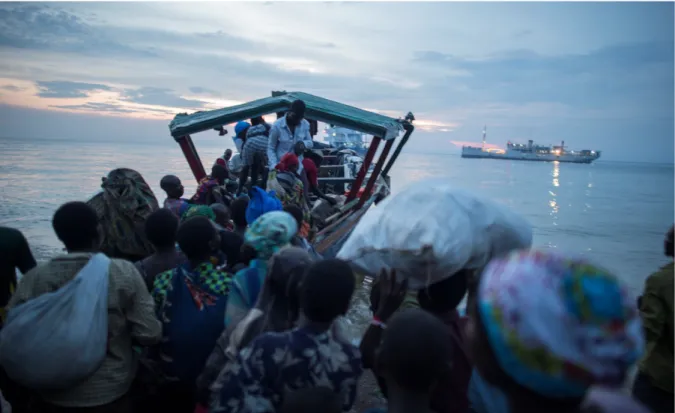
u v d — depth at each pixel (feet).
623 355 3.84
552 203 130.62
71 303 9.12
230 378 7.72
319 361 7.66
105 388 9.59
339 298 7.73
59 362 8.93
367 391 16.96
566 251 4.44
